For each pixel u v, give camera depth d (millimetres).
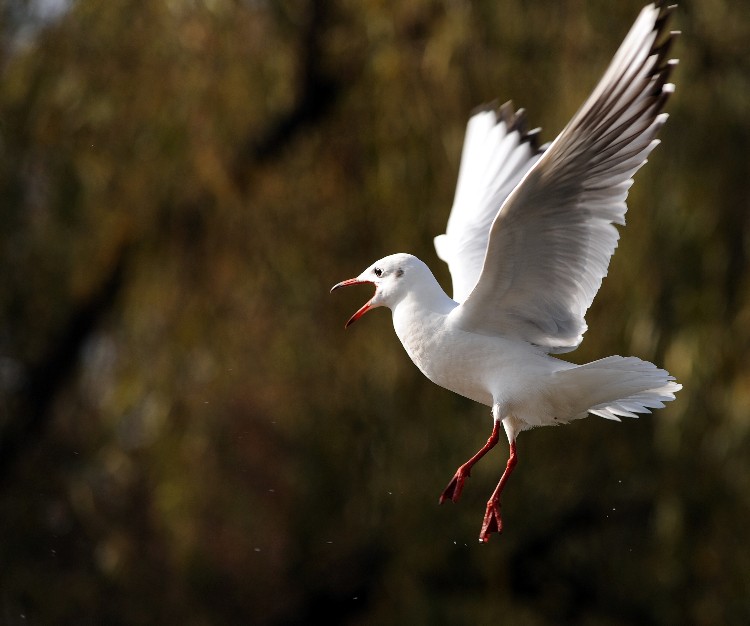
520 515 13734
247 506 13891
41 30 12461
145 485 14102
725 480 12555
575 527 14305
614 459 13438
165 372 13312
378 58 12297
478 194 8258
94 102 12258
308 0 12781
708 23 11742
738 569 13023
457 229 8133
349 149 13289
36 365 13492
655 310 11930
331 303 13156
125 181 12711
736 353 12023
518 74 12094
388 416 13281
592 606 14656
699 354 11883
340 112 13266
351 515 13797
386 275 7277
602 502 13844
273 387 13570
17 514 13688
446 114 12336
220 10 12273
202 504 13773
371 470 13469
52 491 13844
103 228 13086
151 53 12352
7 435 13602
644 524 14352
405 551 13859
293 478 13773
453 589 14328
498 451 13219
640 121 6332
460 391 7273
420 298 7184
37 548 13836
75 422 14219
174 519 13703
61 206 12492
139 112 12438
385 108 12570
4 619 13461
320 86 13062
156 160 12531
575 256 6812
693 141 11656
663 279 11898
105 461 13688
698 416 12102
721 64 11781
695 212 11711
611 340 12109
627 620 14492
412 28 12445
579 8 11914
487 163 8367
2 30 12391
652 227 11758
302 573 14617
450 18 12031
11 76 12461
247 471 13883
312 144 13375
